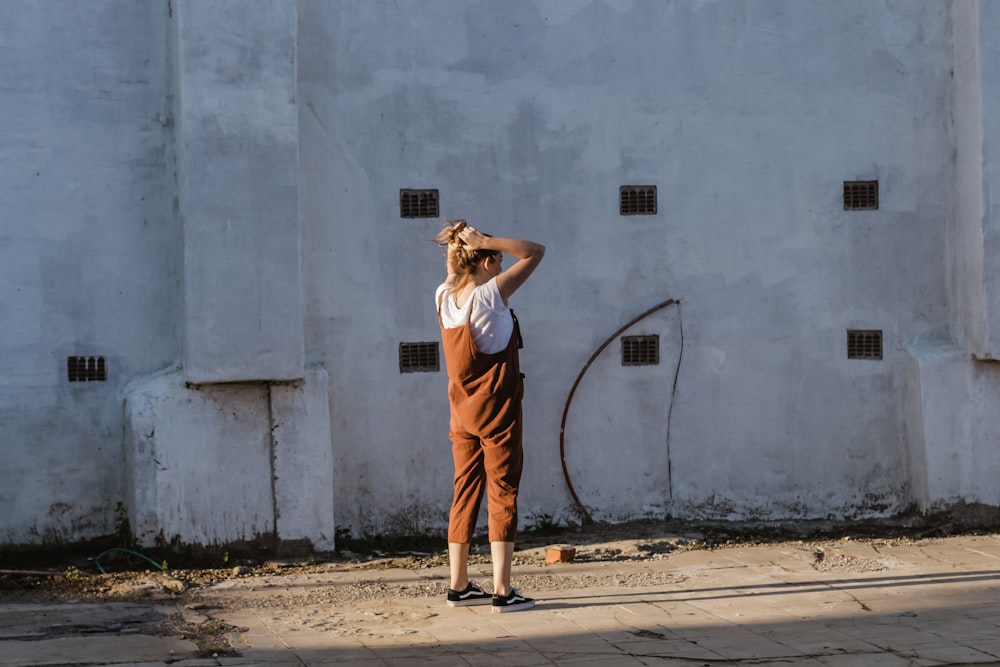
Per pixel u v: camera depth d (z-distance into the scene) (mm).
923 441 7188
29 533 6430
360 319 6879
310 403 6531
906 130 7328
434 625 4801
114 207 6555
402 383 6965
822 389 7340
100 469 6539
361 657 4289
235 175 6277
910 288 7340
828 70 7305
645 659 4230
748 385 7316
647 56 7227
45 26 6438
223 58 6246
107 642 4566
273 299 6348
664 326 7250
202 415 6344
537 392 7133
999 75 7027
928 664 4168
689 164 7250
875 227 7332
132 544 6379
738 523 7258
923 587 5516
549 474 7160
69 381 6500
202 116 6223
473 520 5129
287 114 6355
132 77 6570
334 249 6820
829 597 5301
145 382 6500
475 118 7031
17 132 6398
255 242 6312
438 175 6988
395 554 6652
